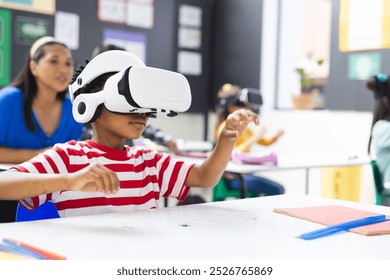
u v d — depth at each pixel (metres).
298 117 3.74
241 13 4.28
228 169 2.09
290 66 4.02
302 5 3.89
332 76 3.41
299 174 3.73
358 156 2.92
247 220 0.90
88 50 3.82
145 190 1.12
